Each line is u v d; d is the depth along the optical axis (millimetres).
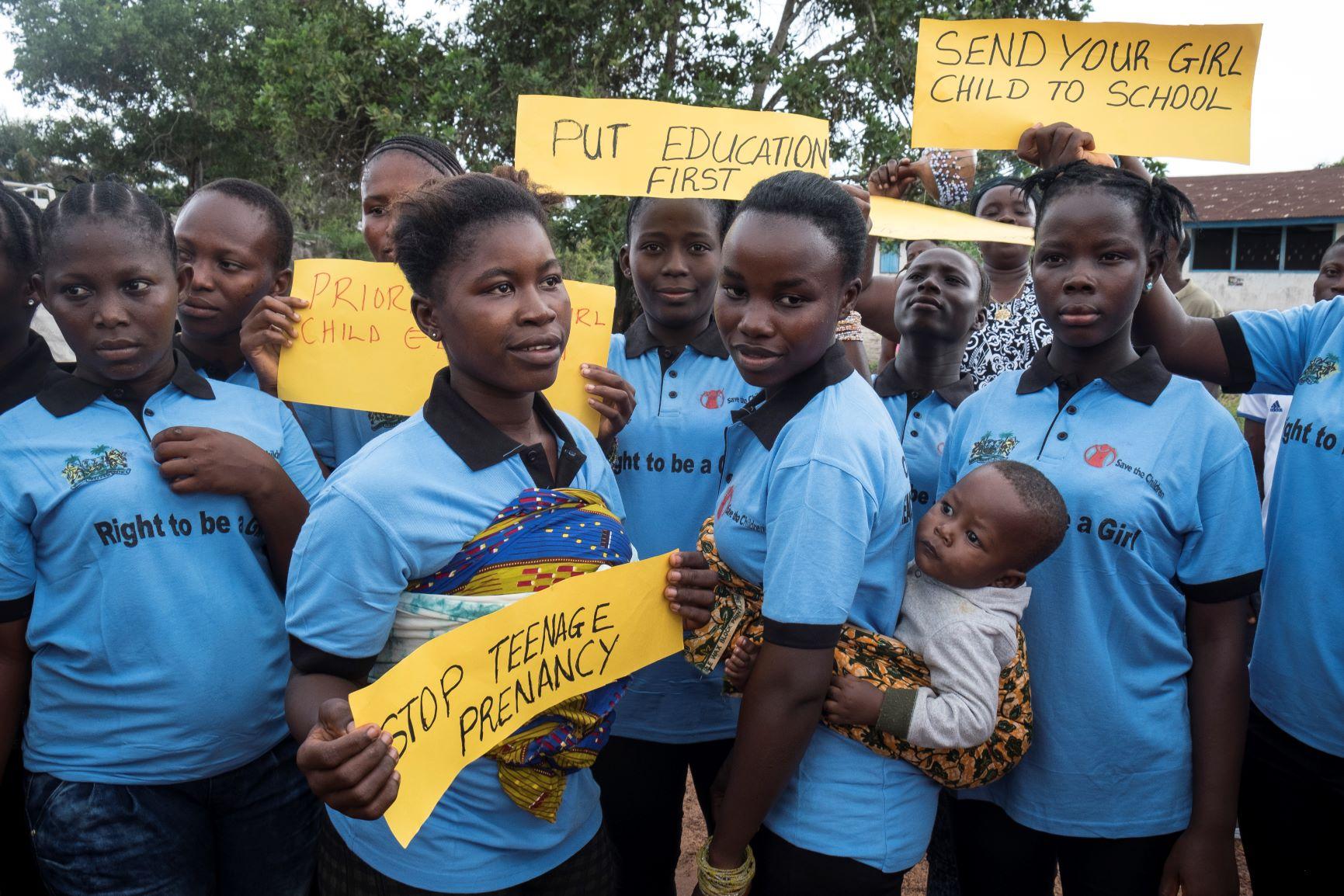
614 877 2057
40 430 2029
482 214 1623
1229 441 2033
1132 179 2049
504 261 1615
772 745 1778
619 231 8969
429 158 2811
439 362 2463
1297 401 2271
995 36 2650
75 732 2057
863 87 10039
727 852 1850
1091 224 2012
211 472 2062
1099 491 2021
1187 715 2107
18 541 1995
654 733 2541
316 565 1607
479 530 1666
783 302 1799
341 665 1649
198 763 2105
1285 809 2289
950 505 1974
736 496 1952
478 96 9297
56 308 2021
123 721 2049
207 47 25266
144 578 2039
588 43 9859
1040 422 2162
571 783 1850
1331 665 2162
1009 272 3850
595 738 1771
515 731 1603
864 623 1952
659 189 2508
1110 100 2576
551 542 1678
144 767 2057
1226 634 2061
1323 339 2260
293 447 2365
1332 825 2230
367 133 10766
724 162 2539
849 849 1881
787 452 1817
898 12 9438
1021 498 1877
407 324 2461
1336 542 2146
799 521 1759
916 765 1902
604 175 2539
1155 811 2061
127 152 25969
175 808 2098
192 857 2127
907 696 1831
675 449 2574
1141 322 2408
